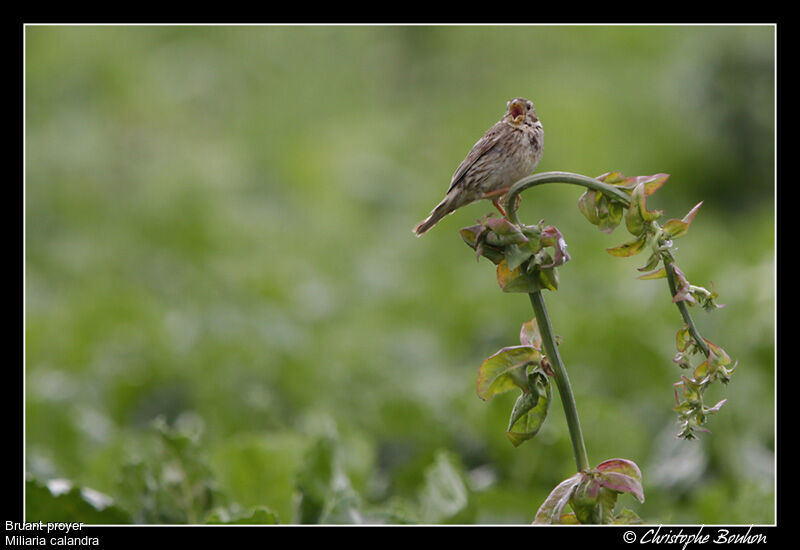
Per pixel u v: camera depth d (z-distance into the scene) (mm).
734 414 8766
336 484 5551
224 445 7047
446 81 25938
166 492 5703
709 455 8109
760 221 16828
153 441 8227
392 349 11500
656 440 8969
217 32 28625
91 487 7848
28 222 19984
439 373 10781
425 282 14219
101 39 27266
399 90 26203
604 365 10289
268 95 26719
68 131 23797
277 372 10367
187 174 20859
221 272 14953
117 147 23516
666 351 10102
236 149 23375
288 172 21359
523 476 7914
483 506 7090
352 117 25094
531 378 3758
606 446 7855
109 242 18125
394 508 6230
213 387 10039
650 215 3678
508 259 3732
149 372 10539
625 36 24891
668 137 19359
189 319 12430
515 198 3857
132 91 25766
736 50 18422
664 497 7727
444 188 20078
